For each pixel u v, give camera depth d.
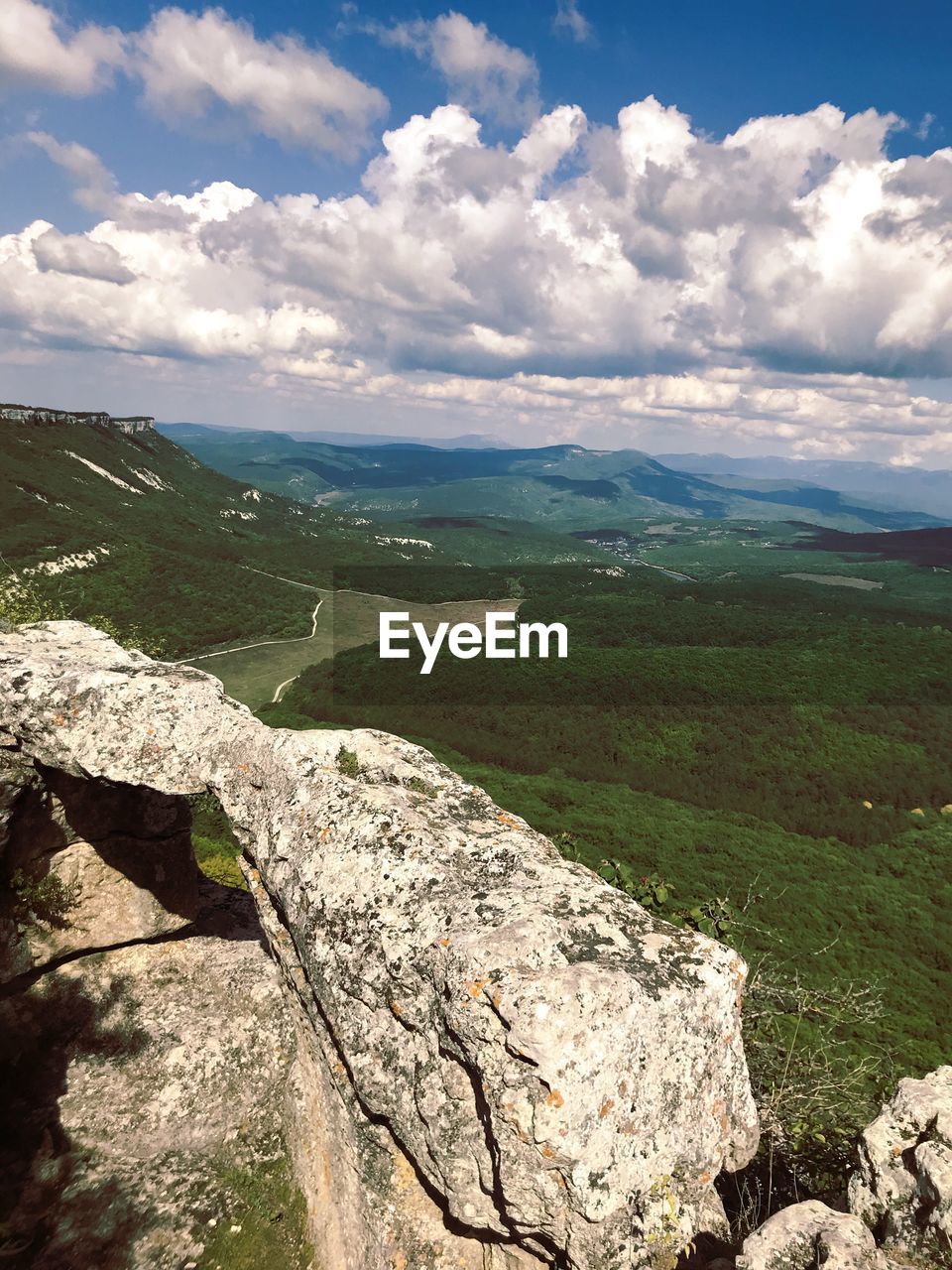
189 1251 6.25
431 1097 5.10
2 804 7.88
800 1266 4.14
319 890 6.08
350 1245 5.71
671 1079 5.03
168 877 9.59
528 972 4.93
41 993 8.44
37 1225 6.28
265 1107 7.73
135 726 7.32
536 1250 4.99
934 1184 4.66
